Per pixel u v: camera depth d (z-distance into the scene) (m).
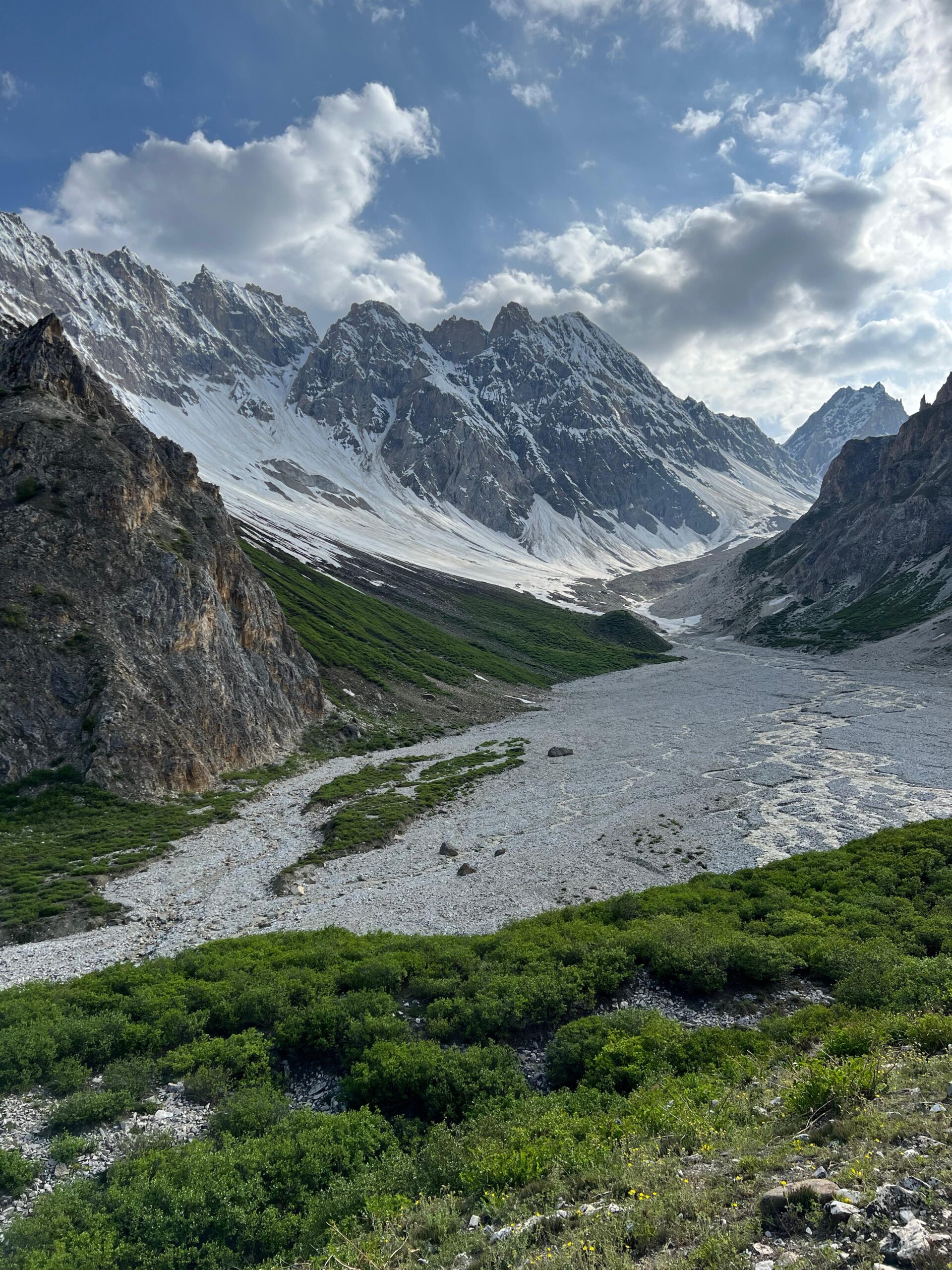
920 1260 7.55
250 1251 13.45
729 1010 23.39
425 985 25.59
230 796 68.62
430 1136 16.64
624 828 56.69
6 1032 21.80
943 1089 12.45
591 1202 11.86
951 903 30.78
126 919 41.00
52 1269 12.15
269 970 27.72
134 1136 17.36
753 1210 9.78
